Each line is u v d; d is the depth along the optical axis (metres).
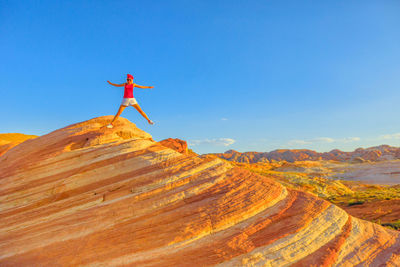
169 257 6.48
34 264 6.38
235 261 6.48
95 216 7.45
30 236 7.11
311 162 140.38
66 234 7.02
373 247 7.95
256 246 6.96
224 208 7.86
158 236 6.91
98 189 8.59
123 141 10.27
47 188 8.66
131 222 7.31
